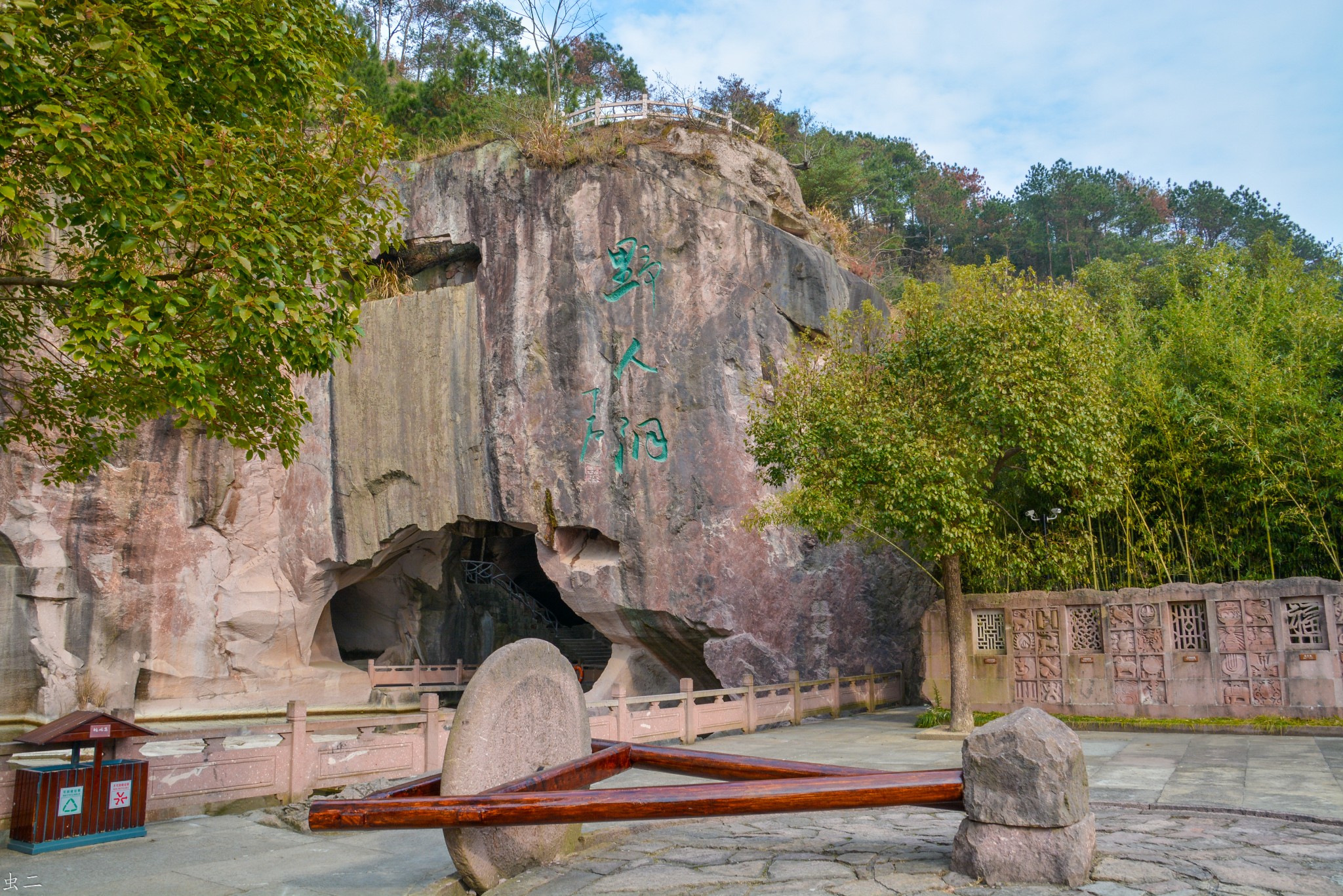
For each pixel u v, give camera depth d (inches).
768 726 561.9
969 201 2069.4
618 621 648.4
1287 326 574.2
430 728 388.8
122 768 287.3
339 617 953.5
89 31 276.8
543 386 667.4
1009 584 587.5
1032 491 561.0
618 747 239.5
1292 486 504.4
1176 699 489.4
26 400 384.5
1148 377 551.8
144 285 274.5
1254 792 291.0
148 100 272.8
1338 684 450.6
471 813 180.4
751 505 634.8
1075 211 1879.9
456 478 690.2
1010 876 173.0
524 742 221.8
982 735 181.0
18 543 633.0
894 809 268.2
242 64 323.6
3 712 626.2
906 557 697.0
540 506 657.6
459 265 745.6
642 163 678.5
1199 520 543.5
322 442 739.4
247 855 263.6
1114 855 187.9
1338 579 504.7
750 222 673.0
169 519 692.7
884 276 1005.2
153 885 231.8
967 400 475.5
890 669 692.7
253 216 305.7
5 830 279.6
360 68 971.3
